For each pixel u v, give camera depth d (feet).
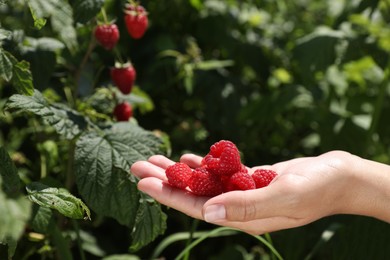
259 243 2.77
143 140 1.96
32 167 2.51
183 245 2.77
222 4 3.29
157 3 3.11
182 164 1.77
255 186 1.82
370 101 3.25
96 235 2.52
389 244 2.21
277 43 3.44
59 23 1.87
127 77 2.19
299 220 1.71
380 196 1.79
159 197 1.74
